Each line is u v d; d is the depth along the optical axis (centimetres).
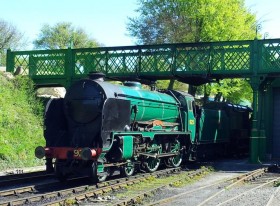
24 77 2362
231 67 2061
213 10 2867
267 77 2139
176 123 1867
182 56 2122
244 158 2572
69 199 1038
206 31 2950
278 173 1714
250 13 3231
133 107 1505
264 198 1098
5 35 4944
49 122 1390
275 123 2320
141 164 1560
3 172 1633
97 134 1373
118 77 2220
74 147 1327
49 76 2342
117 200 1076
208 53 2084
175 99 1917
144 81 2286
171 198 1079
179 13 3103
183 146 1923
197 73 2091
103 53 2244
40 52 2375
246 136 2845
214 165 1972
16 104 2198
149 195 1131
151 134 1576
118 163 1384
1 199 1091
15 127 2030
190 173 1616
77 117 1403
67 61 2308
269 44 2014
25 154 1917
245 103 3894
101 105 1366
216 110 2394
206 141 2184
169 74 2125
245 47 2044
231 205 1006
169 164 1803
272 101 2317
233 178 1486
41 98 2445
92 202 1054
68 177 1443
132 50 2191
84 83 1410
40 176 1478
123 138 1374
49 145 1381
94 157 1284
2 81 2262
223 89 3027
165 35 3272
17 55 2434
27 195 1155
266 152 2294
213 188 1283
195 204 1018
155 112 1677
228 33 2969
